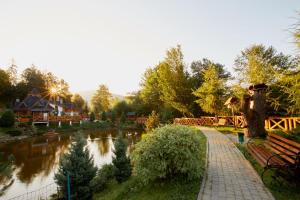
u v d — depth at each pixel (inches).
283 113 693.9
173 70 1374.3
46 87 3250.5
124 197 263.1
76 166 361.7
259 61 923.4
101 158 787.4
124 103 2790.4
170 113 1365.7
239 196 203.2
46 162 756.0
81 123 2028.8
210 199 199.5
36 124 1718.8
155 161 258.7
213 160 339.6
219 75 1712.6
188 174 259.3
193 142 269.7
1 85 2329.0
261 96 485.1
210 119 1034.1
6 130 1350.9
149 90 1774.1
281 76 342.6
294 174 203.0
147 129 907.4
